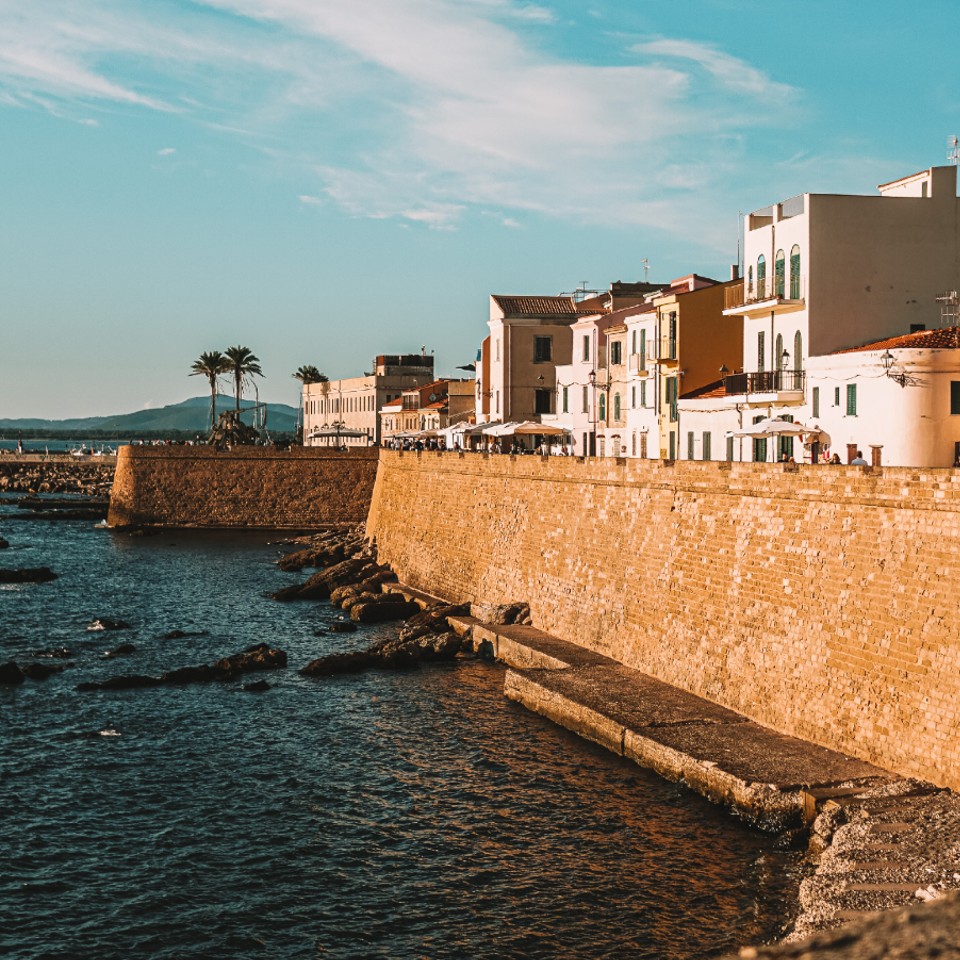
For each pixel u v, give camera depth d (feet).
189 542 401.49
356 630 239.71
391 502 313.12
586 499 200.64
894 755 121.70
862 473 130.41
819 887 100.53
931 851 101.50
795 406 207.00
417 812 134.82
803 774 123.54
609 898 111.75
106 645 225.15
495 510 238.68
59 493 636.07
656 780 137.18
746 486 153.38
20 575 308.40
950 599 116.16
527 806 133.59
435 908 112.16
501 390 366.02
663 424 263.29
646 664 173.27
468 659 206.28
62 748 159.22
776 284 217.15
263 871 121.29
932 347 178.40
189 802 139.95
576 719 156.56
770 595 145.48
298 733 164.86
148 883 118.93
